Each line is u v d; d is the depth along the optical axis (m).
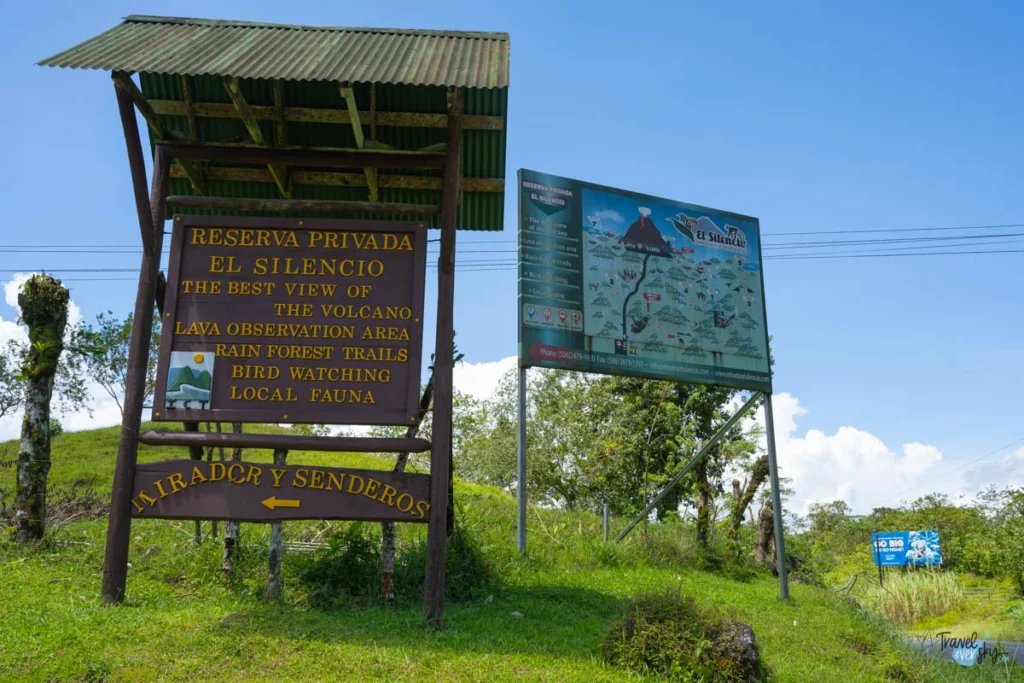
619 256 14.85
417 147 10.16
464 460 27.41
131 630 7.13
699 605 8.48
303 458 21.02
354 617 8.21
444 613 8.68
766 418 15.78
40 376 10.77
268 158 8.91
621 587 11.82
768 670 8.09
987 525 46.94
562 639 8.19
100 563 10.06
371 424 8.31
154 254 8.65
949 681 11.34
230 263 8.69
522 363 13.29
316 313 8.59
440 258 8.62
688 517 20.23
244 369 8.41
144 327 8.43
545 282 13.88
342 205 8.77
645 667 7.38
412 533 12.50
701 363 15.28
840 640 11.61
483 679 6.55
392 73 8.15
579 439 23.62
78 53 8.13
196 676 6.30
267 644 7.00
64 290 11.10
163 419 8.23
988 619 25.55
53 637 6.74
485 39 9.91
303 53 8.88
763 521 19.30
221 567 10.00
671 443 20.70
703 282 15.77
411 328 8.58
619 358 14.36
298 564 9.66
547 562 12.93
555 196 14.41
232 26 9.91
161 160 8.87
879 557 35.22
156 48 8.66
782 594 14.20
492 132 9.84
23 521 10.33
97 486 16.58
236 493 8.05
